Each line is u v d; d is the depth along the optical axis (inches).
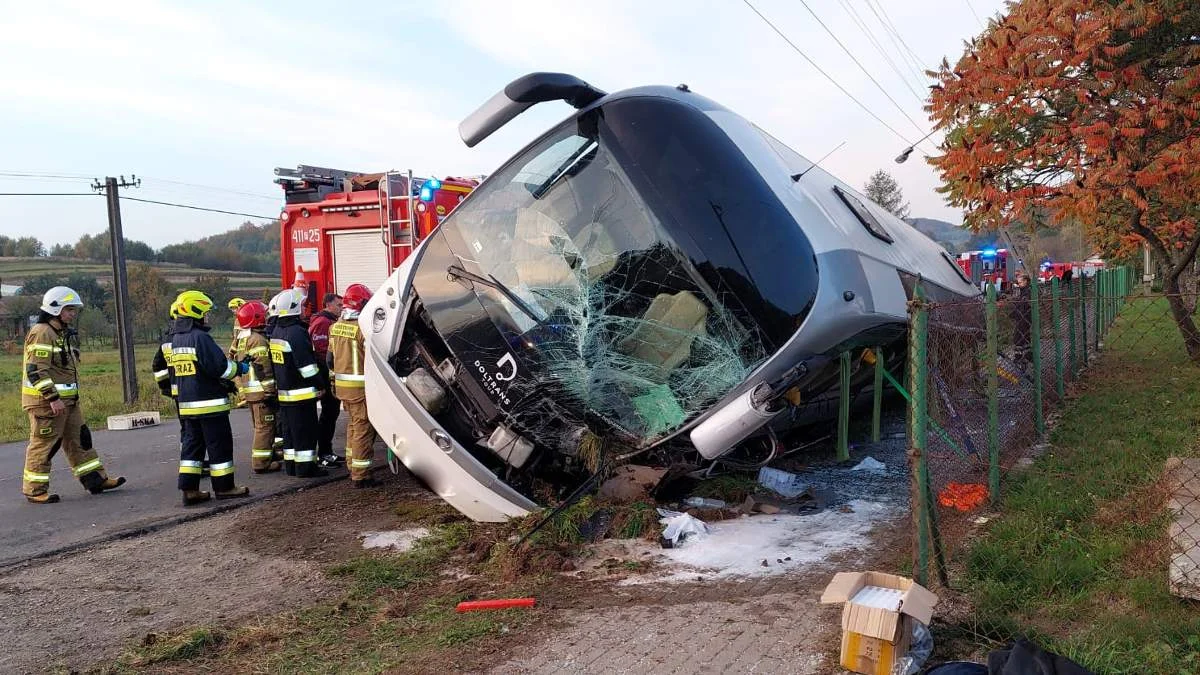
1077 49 360.2
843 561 189.2
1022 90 385.7
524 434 216.2
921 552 152.1
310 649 159.6
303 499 287.1
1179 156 357.7
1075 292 541.6
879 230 281.0
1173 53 370.3
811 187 247.3
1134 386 391.5
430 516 250.2
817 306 201.6
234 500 289.6
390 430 226.4
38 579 213.2
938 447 232.8
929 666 133.1
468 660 147.4
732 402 198.4
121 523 264.2
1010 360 315.3
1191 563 154.0
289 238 451.2
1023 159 404.2
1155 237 479.8
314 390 321.7
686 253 203.5
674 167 209.0
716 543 204.7
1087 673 108.3
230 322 1995.6
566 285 214.1
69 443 303.7
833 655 139.3
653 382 206.4
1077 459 258.5
